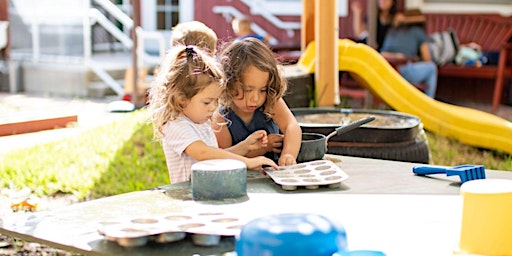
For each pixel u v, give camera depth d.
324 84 6.35
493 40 11.55
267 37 10.70
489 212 1.86
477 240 1.88
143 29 13.28
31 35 12.18
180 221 2.10
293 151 3.04
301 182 2.61
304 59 6.82
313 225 1.80
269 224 1.81
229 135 3.28
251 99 3.04
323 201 2.42
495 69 10.02
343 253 1.74
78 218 2.19
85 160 5.59
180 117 2.83
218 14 13.00
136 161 5.61
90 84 10.98
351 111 4.76
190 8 13.15
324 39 6.32
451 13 12.16
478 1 12.43
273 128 3.35
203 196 2.40
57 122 6.45
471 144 6.64
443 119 6.77
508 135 6.45
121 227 2.02
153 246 1.96
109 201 2.38
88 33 11.20
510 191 1.86
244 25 9.05
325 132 4.07
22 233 2.07
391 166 3.02
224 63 3.05
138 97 9.06
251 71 2.98
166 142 2.86
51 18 12.09
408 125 4.30
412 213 2.29
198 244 1.96
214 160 2.52
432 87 9.50
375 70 6.93
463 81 11.16
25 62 11.71
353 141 4.07
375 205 2.38
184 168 2.82
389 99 6.92
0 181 5.09
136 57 9.02
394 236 2.05
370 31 8.74
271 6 12.84
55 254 3.96
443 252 1.92
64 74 11.19
